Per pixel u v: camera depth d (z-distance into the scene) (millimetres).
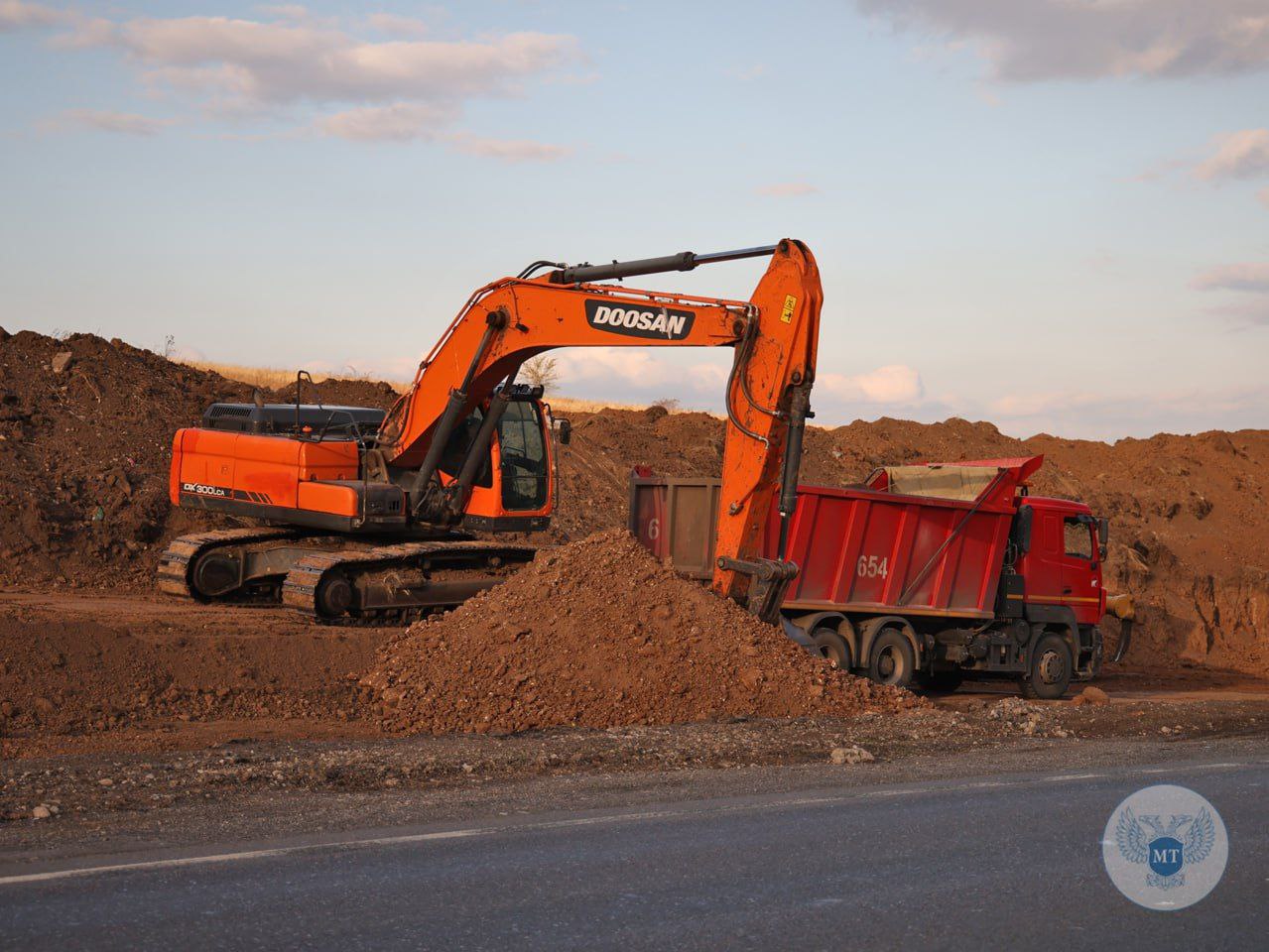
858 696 13383
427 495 16984
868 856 6805
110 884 5898
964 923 5590
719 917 5566
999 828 7590
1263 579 31062
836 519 16297
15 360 24891
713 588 14062
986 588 17891
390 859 6488
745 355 13578
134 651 12117
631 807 8062
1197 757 10961
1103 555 19609
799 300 13141
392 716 12172
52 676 11305
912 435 36344
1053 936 5445
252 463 17328
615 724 12227
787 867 6512
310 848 6695
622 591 13711
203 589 17297
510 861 6504
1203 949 5316
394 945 5086
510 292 15289
